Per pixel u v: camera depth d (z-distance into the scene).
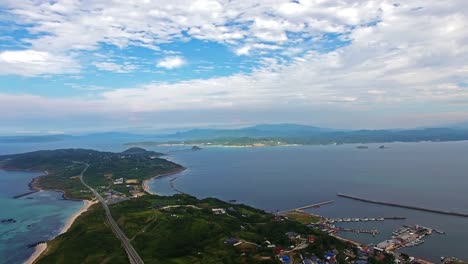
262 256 156.12
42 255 182.75
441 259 170.00
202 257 158.25
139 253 165.62
